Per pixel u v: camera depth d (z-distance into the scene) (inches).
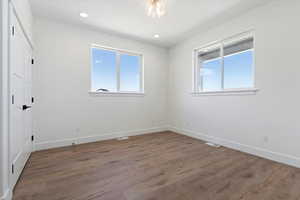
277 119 87.2
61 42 114.8
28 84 90.2
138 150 107.5
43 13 102.7
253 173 73.8
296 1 79.6
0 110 48.7
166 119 176.1
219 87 125.2
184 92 154.8
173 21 113.7
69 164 83.9
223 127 117.7
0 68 48.6
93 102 129.5
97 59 135.7
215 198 55.4
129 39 147.8
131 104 150.6
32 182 65.5
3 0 48.9
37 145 106.0
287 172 74.4
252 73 102.8
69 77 118.3
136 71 158.1
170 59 173.2
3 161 49.4
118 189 60.8
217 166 81.8
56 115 113.4
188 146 116.6
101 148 111.5
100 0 89.0
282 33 84.7
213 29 124.0
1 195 48.9
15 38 62.8
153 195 57.1
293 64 80.8
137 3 92.0
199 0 88.7
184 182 66.1
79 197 55.6
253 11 97.8
